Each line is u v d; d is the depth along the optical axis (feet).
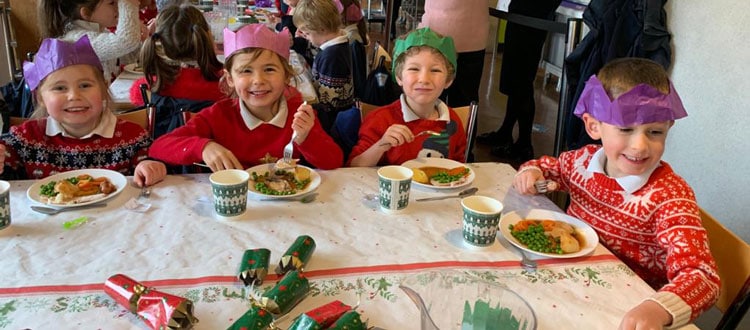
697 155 7.17
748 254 3.87
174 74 7.11
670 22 7.58
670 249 3.87
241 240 3.86
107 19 8.90
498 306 2.84
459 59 10.12
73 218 4.07
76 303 3.08
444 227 4.24
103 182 4.53
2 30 12.08
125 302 2.99
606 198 4.59
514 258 3.81
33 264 3.44
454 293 3.04
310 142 5.29
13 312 2.97
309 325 2.69
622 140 4.11
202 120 5.63
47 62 4.95
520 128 12.47
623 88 4.08
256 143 5.80
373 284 3.39
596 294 3.42
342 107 9.40
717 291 3.45
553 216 4.37
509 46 11.80
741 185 6.46
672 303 3.17
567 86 8.60
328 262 3.62
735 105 6.49
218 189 4.03
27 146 5.29
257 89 5.52
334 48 9.34
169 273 3.40
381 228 4.16
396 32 22.82
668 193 4.23
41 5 8.56
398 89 8.71
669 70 7.66
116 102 7.21
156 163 4.87
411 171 4.53
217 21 11.84
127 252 3.63
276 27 13.56
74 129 5.38
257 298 3.07
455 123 6.30
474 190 4.96
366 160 5.61
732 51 6.49
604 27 8.09
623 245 4.55
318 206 4.48
